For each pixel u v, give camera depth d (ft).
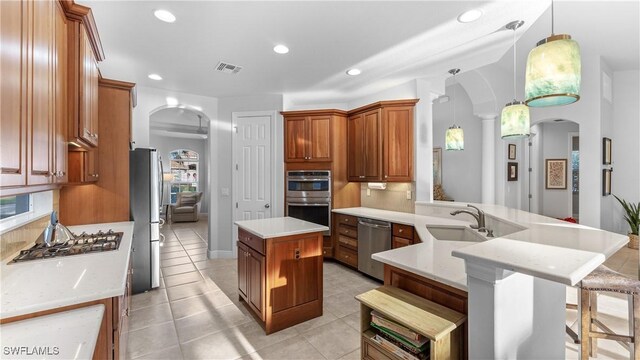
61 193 9.19
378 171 13.02
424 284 5.10
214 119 15.33
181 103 14.42
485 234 8.01
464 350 4.43
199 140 33.47
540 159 24.00
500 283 3.63
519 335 4.05
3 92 3.11
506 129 8.48
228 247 15.31
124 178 10.02
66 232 6.94
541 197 24.17
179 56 10.02
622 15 10.64
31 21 3.88
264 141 15.10
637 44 13.20
